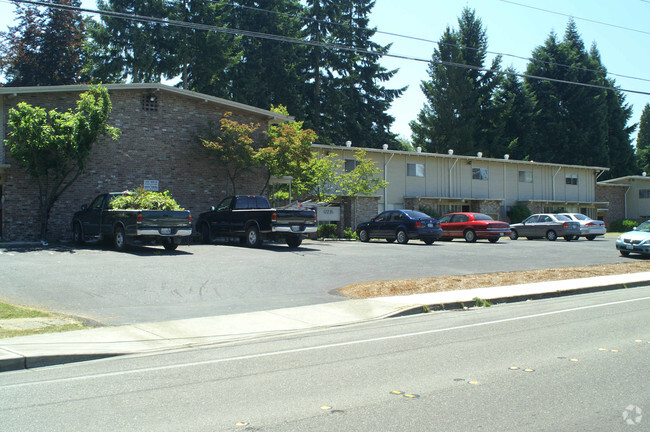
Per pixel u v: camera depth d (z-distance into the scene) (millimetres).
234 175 26188
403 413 5047
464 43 61469
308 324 9812
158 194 20219
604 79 65438
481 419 4875
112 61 41094
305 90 54844
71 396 5688
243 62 49312
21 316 9570
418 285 13984
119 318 9812
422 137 60406
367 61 56719
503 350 7535
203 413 5102
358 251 20984
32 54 42500
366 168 33562
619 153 66812
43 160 20719
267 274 14805
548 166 48000
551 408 5152
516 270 17281
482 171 44219
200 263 16000
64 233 22797
